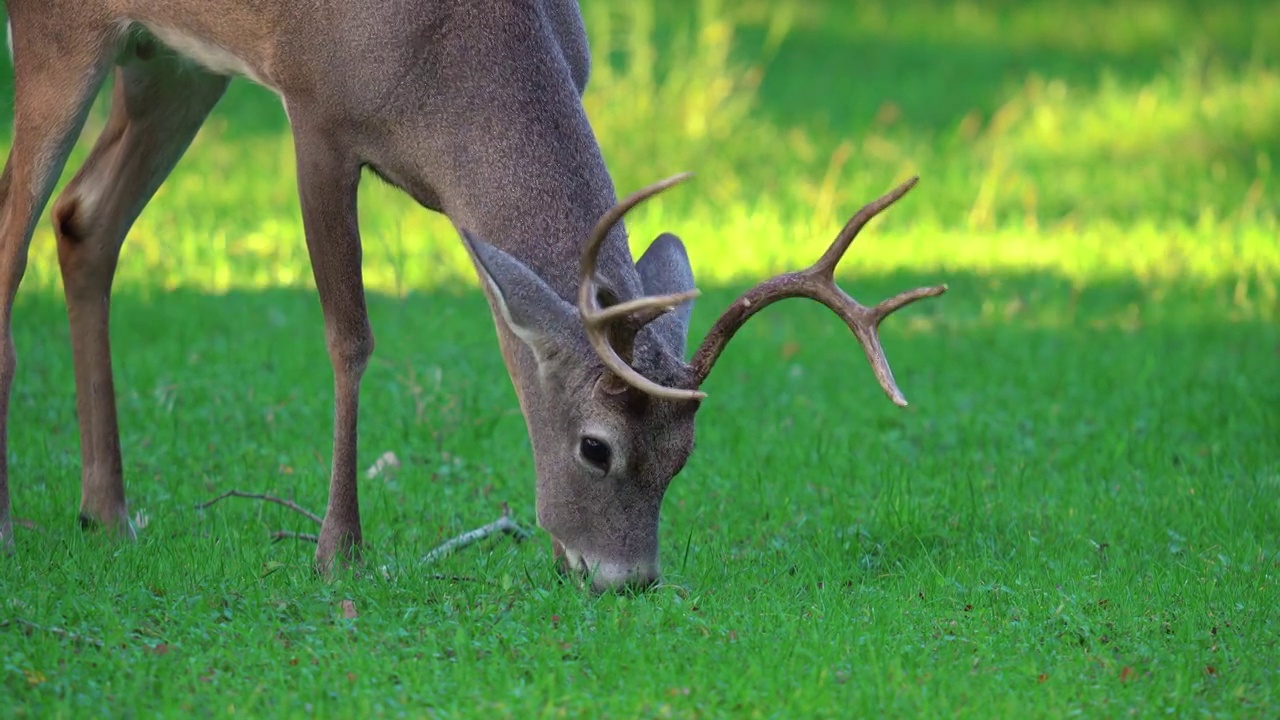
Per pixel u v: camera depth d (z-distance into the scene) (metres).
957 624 9.12
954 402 15.23
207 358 15.60
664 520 11.72
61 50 10.76
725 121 26.33
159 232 20.66
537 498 9.77
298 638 8.59
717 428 14.15
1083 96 30.17
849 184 24.86
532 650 8.43
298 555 10.32
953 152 26.97
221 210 22.12
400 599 9.30
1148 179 25.53
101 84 10.88
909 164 26.06
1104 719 7.85
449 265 19.97
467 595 9.27
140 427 13.48
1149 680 8.34
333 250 10.30
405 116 10.05
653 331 9.41
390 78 10.02
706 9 27.98
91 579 9.38
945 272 20.66
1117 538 11.30
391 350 15.93
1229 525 11.44
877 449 13.65
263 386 14.62
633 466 9.42
